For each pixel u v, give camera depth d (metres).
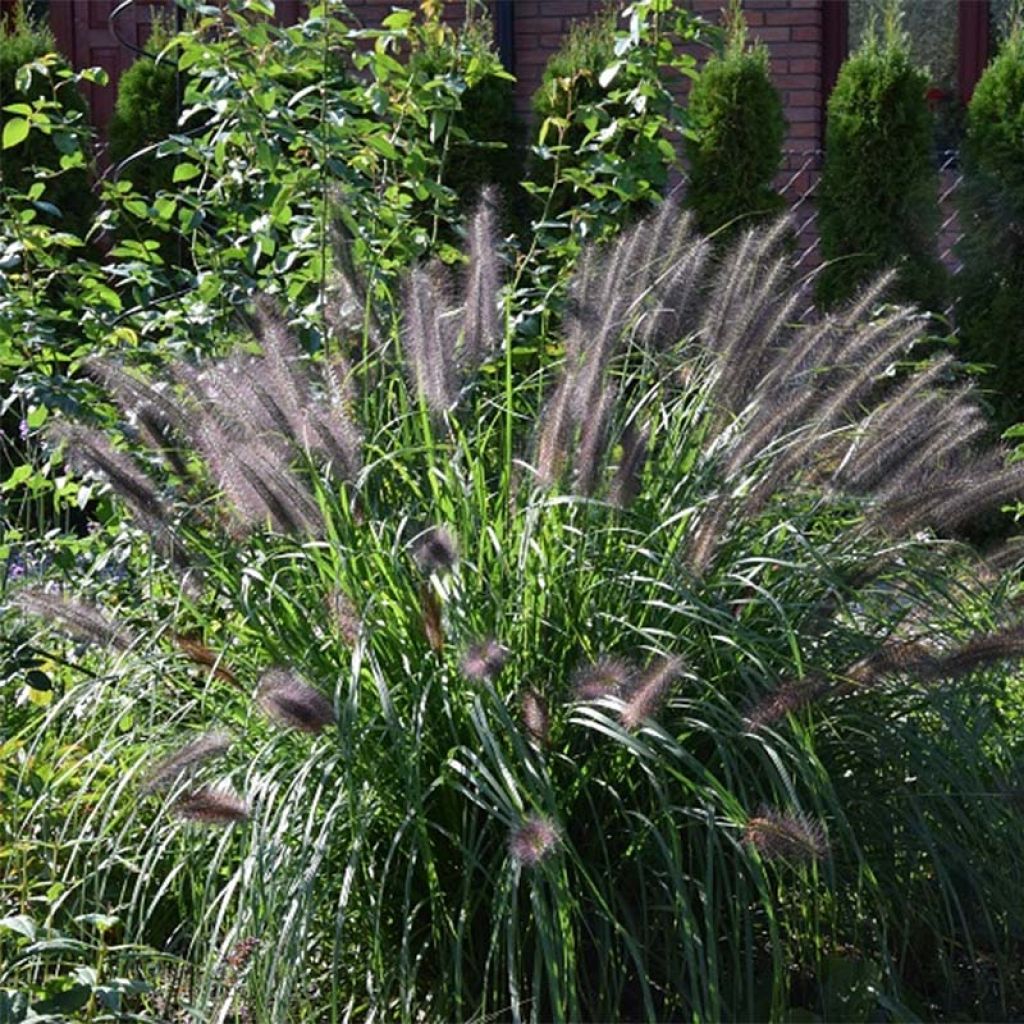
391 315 6.75
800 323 6.60
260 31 8.24
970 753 5.38
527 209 14.55
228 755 5.55
